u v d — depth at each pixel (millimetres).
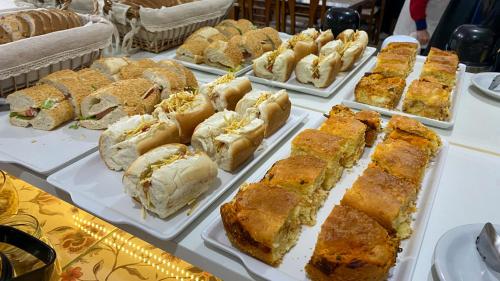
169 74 1700
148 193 1024
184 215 1056
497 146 1426
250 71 2049
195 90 1679
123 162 1239
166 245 1011
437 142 1340
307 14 4312
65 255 1019
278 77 1896
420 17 3225
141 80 1621
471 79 1894
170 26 2131
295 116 1628
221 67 2041
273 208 931
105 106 1495
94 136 1477
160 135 1271
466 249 895
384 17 5324
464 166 1300
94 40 1840
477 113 1668
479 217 1082
